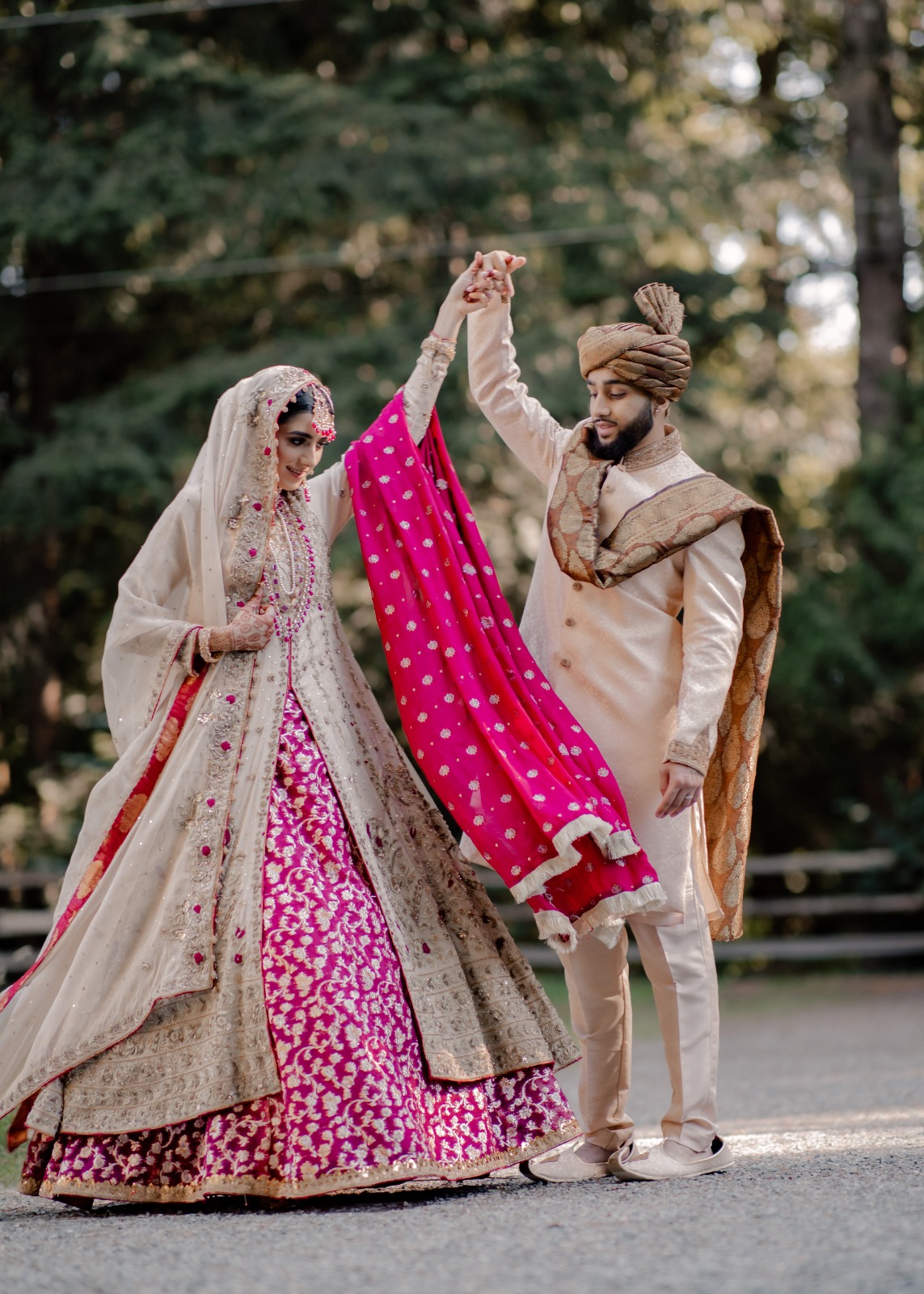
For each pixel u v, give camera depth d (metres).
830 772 16.12
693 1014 3.60
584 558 3.64
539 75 14.22
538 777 3.55
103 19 13.31
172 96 13.57
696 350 15.21
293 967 3.30
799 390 16.28
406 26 14.27
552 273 14.12
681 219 13.98
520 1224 2.91
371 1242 2.79
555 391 13.12
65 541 15.00
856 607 14.98
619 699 3.66
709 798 3.79
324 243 13.85
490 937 3.70
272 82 13.59
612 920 3.52
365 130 13.55
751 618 3.75
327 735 3.63
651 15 15.39
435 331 4.04
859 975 14.32
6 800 14.80
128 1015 3.38
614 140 14.36
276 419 3.68
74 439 13.29
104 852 3.57
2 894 13.84
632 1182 3.43
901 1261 2.48
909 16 16.19
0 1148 4.47
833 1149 3.88
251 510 3.70
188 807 3.52
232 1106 3.25
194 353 14.55
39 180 13.33
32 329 14.44
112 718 3.69
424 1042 3.42
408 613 3.76
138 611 3.67
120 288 14.03
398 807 3.73
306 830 3.52
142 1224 3.11
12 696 15.42
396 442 3.90
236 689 3.60
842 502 15.35
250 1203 3.33
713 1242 2.67
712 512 3.61
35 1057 3.42
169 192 13.16
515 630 3.76
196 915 3.39
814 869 14.18
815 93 16.44
